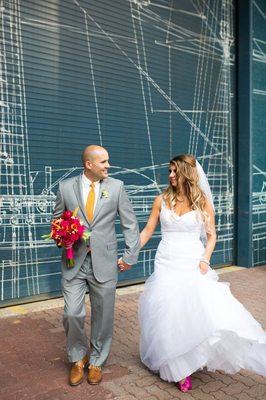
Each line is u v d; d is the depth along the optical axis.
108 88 6.09
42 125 5.43
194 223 3.54
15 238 5.26
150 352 3.43
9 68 5.12
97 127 5.98
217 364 3.32
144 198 6.58
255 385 3.44
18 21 5.18
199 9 7.29
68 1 5.62
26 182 5.31
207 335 3.08
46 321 4.79
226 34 7.77
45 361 3.75
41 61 5.39
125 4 6.25
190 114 7.21
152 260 6.79
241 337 3.12
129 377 3.50
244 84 7.91
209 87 7.50
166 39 6.80
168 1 6.80
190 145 7.23
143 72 6.51
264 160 8.34
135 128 6.44
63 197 3.34
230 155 7.98
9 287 5.25
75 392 3.22
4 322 4.73
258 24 8.02
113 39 6.12
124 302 5.64
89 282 3.34
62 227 3.11
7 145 5.14
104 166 3.24
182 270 3.49
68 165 5.70
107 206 3.29
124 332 4.54
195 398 3.20
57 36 5.53
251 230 8.06
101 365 3.43
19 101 5.21
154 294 3.53
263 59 8.18
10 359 3.78
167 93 6.85
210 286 3.37
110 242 3.34
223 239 8.00
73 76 5.71
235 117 8.05
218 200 7.82
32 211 5.38
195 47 7.25
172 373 3.27
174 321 3.29
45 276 5.56
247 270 7.86
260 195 8.28
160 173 6.79
